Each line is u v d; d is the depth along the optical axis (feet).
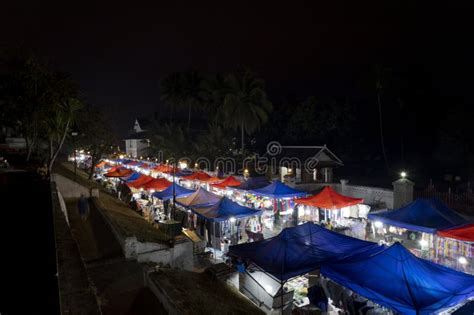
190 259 40.83
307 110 147.23
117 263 35.09
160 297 28.17
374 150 143.54
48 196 28.25
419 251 43.29
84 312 15.71
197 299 26.91
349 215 60.34
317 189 85.25
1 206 24.30
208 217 48.60
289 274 28.48
